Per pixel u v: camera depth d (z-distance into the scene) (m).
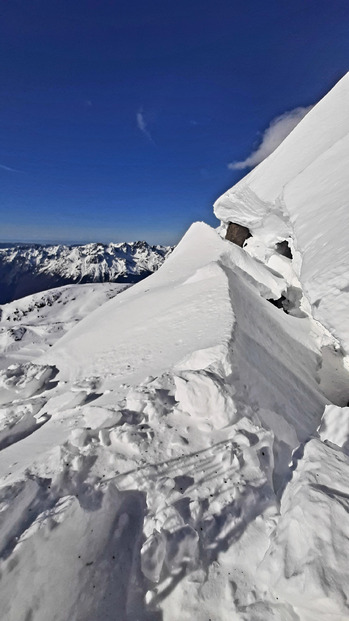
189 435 6.67
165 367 11.14
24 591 3.53
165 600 4.04
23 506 4.65
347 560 3.67
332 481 4.96
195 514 5.02
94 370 14.66
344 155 20.88
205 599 4.01
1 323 164.88
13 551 3.77
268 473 5.95
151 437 6.55
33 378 15.45
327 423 8.96
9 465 7.02
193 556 4.43
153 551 4.32
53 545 3.98
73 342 19.59
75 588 3.78
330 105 33.81
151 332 16.06
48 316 169.38
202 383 7.25
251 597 3.95
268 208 28.52
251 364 10.65
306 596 3.46
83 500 5.03
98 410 7.33
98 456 6.12
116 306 26.64
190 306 16.78
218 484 5.55
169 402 7.71
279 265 27.48
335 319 9.40
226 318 13.30
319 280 11.52
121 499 5.30
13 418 10.40
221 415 6.88
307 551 3.86
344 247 12.01
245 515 5.09
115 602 3.89
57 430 8.37
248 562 4.41
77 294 198.75
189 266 29.03
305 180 22.95
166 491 5.38
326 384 16.27
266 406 8.83
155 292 23.30
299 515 4.25
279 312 21.31
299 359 16.77
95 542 4.36
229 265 26.20
